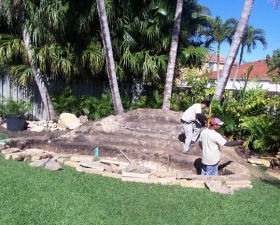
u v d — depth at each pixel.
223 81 9.66
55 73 11.63
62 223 3.85
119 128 9.05
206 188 5.64
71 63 11.29
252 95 9.80
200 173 7.12
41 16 10.41
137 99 13.38
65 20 10.58
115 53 12.12
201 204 4.81
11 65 11.66
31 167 6.35
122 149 7.86
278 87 22.81
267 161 7.86
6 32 12.12
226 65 9.57
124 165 6.94
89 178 5.87
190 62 12.61
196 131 7.86
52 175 5.89
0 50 10.98
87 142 8.44
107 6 10.84
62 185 5.31
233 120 9.17
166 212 4.43
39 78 11.34
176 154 7.62
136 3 11.58
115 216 4.19
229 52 9.51
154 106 12.05
